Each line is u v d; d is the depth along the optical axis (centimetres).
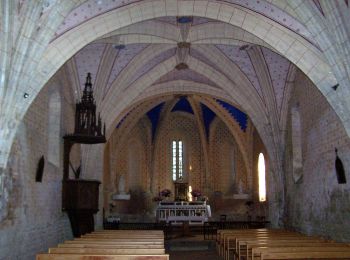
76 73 1858
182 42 1809
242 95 2089
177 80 2344
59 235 1569
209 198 3030
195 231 2562
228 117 2864
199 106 2933
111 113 2048
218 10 1378
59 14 1123
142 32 1711
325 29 1136
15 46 1057
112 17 1335
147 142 3067
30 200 1270
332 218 1395
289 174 1945
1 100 1049
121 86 2022
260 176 2683
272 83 1977
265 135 2067
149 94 2355
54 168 1515
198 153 3144
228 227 2434
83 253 934
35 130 1336
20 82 1089
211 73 2105
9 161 1111
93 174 2008
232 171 3070
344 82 1138
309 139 1648
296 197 1828
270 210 2147
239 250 1232
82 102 1562
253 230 1688
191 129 3178
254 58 1931
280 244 1109
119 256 869
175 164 3133
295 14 1217
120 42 1784
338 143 1334
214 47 1953
